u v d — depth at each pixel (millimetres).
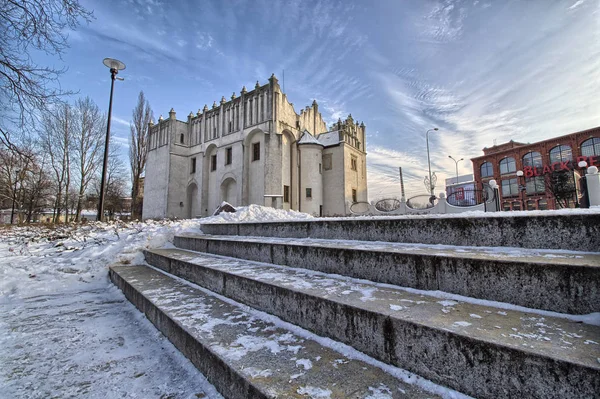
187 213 33406
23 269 6238
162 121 35000
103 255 7098
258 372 1717
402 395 1481
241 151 27844
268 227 6348
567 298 1884
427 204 18734
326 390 1517
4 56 6691
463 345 1514
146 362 2516
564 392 1210
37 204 26719
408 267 2691
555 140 34938
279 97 27375
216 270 3891
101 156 31969
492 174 40219
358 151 33375
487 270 2221
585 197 9078
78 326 3494
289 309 2629
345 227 4656
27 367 2457
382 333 1874
